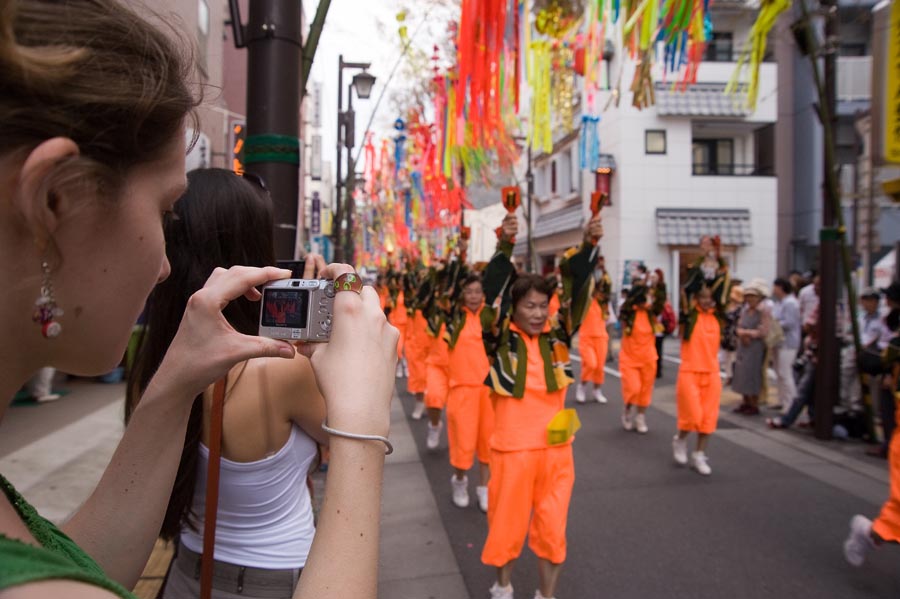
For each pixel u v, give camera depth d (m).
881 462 6.18
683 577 3.84
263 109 3.47
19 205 0.53
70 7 0.56
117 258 0.61
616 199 18.89
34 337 0.58
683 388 5.90
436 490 5.50
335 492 0.75
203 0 2.87
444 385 6.72
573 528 4.58
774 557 4.11
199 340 1.02
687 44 4.67
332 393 0.81
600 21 4.63
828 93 6.87
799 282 10.75
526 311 3.49
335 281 0.90
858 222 11.95
